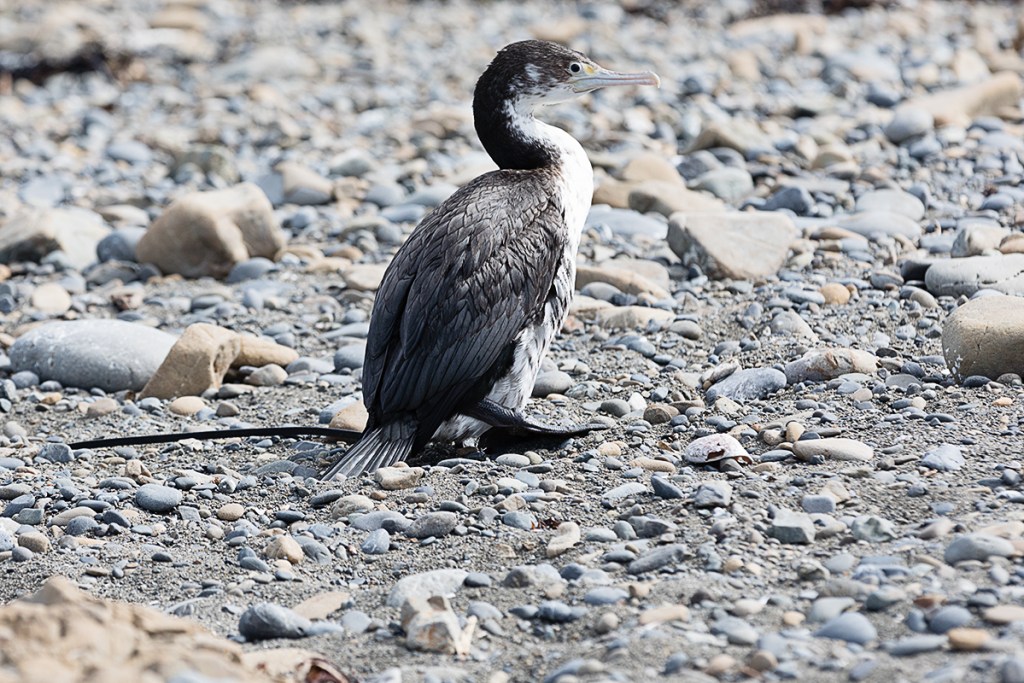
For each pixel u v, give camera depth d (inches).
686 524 342.0
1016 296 455.8
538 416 440.8
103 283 642.2
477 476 389.7
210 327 514.6
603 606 304.0
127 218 722.2
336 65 1131.9
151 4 1497.3
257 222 649.0
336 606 321.1
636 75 448.5
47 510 391.5
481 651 293.4
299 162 831.7
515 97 444.8
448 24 1318.9
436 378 396.5
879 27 1151.0
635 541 337.4
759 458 382.0
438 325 395.5
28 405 500.1
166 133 921.5
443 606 307.4
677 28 1235.2
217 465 419.8
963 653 261.9
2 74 1133.7
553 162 443.8
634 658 275.3
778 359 474.3
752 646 277.1
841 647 272.2
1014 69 954.1
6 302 610.9
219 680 240.7
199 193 660.1
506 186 424.8
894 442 385.4
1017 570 296.7
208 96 1044.5
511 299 402.0
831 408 418.6
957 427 393.4
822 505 341.1
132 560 356.2
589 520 354.6
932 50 1029.2
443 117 879.7
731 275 564.7
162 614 281.9
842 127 805.9
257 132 919.7
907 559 309.9
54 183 815.7
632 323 523.2
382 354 403.5
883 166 705.0
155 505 386.0
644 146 810.2
